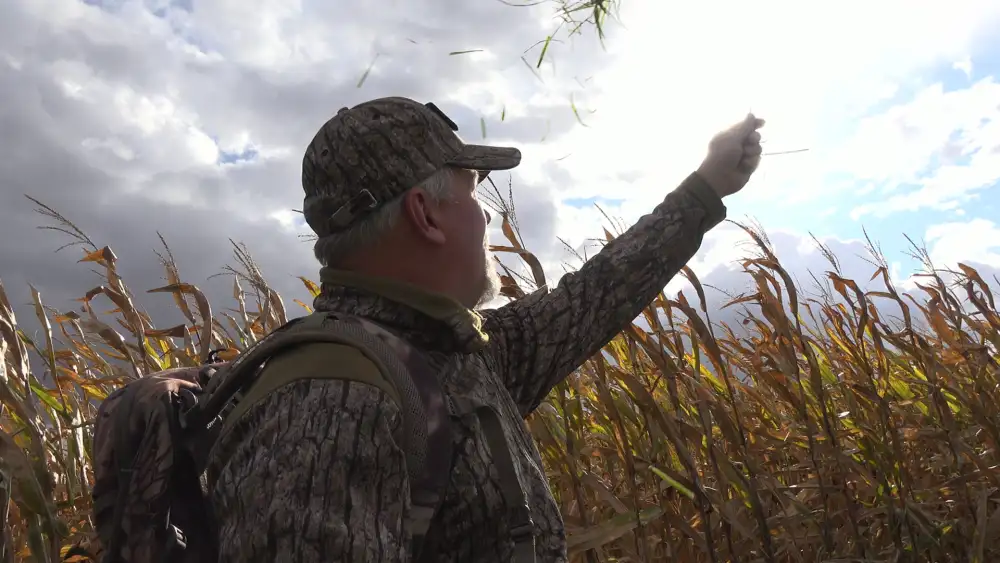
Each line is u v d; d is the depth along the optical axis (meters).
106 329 2.80
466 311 1.14
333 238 1.15
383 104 1.17
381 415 0.89
